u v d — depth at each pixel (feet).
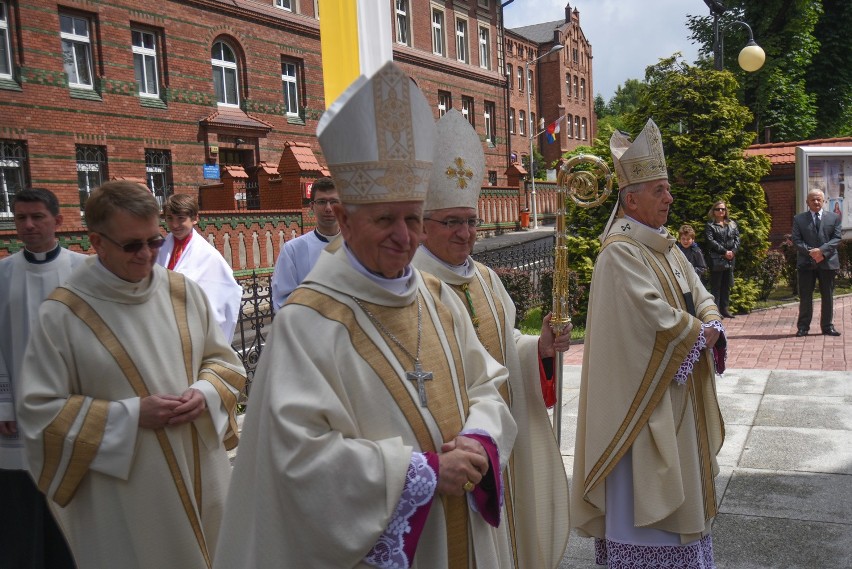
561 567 12.55
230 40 63.31
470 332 8.16
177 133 58.13
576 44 182.70
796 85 84.69
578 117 184.55
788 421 19.12
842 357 27.07
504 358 9.54
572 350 32.09
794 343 30.58
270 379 6.42
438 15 95.76
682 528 11.14
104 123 53.06
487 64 106.52
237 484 6.75
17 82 48.24
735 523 13.55
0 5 47.65
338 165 6.58
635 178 11.92
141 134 55.52
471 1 101.50
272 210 51.98
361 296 6.88
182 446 9.26
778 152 53.62
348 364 6.61
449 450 6.61
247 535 6.63
